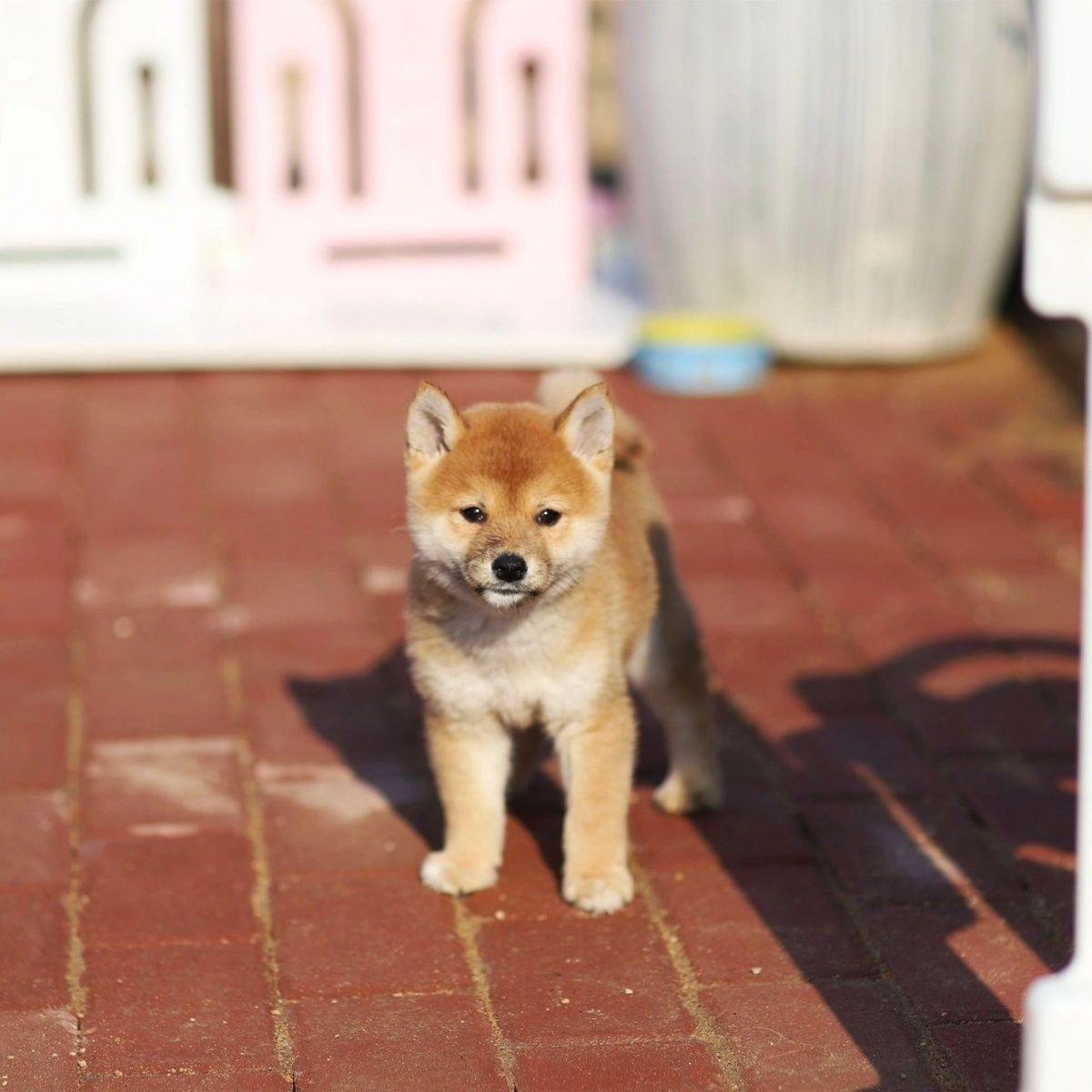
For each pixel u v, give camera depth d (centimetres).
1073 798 217
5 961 196
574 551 198
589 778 202
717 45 278
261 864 207
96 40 283
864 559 254
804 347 293
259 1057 189
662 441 274
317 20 287
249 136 290
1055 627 243
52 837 209
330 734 223
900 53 274
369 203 293
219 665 233
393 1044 190
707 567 251
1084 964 171
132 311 288
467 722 202
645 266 296
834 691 232
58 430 270
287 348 281
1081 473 271
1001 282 300
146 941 199
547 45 291
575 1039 191
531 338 285
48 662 232
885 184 280
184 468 264
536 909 203
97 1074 187
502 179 295
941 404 286
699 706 212
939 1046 191
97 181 293
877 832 212
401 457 268
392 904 203
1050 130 167
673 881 206
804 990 195
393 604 243
